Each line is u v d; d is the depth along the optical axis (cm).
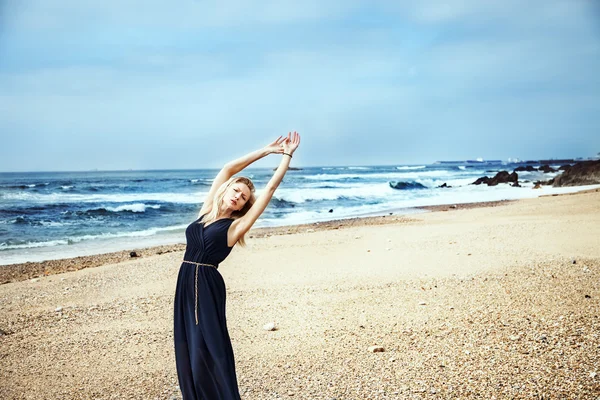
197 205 2747
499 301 673
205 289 333
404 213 2286
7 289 930
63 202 2789
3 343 595
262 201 345
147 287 898
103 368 504
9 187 3716
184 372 329
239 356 520
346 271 944
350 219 2080
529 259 942
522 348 492
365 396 409
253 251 1212
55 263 1266
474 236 1267
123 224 2106
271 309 702
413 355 496
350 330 591
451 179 5809
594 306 623
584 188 3634
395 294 752
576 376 418
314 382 443
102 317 703
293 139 380
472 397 396
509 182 4812
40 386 461
